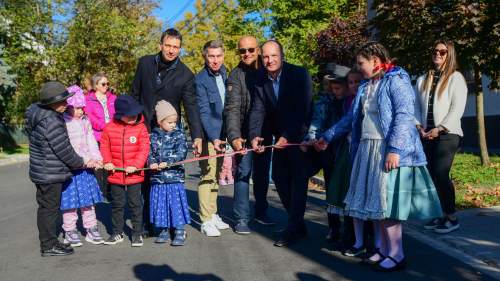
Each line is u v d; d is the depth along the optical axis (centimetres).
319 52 1570
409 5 870
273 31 3064
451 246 519
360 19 1548
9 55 2739
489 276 424
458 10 810
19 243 591
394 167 421
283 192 586
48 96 506
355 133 468
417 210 430
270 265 470
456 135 564
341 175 503
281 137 553
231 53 3203
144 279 436
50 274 457
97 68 2803
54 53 2742
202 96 619
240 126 616
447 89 573
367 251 492
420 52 887
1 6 2791
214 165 618
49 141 509
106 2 2958
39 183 513
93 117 775
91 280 436
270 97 568
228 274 445
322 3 2845
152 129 591
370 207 432
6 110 2938
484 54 877
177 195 560
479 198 729
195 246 550
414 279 419
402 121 422
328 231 607
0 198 1024
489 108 1571
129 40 2830
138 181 558
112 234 579
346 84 524
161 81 589
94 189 577
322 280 422
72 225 567
